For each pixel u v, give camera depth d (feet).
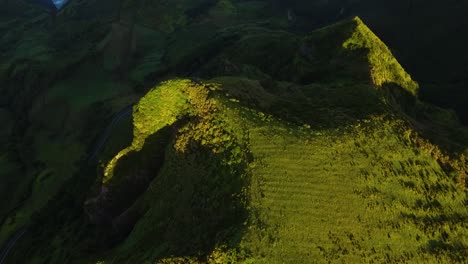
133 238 202.69
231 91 233.14
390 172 200.85
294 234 170.40
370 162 201.16
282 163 193.47
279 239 167.43
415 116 278.87
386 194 192.75
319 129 211.20
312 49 317.22
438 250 182.19
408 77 295.69
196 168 204.74
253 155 195.31
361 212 182.91
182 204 196.03
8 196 386.52
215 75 369.91
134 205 224.74
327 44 311.88
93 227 254.88
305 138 204.85
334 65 291.99
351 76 274.16
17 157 431.43
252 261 159.53
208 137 211.61
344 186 189.67
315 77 297.12
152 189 219.41
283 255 163.53
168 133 239.91
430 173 209.77
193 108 231.30
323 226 174.91
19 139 460.14
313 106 232.94
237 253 160.56
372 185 193.16
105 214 247.29
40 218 317.22
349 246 171.42
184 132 222.07
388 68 288.10
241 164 192.95
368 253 171.83
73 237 259.19
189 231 182.91
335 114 223.71
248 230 167.43
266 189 183.01
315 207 180.55
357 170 196.54
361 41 295.28
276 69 375.66
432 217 193.06
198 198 192.13
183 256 170.50
